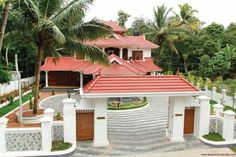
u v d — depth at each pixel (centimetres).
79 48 1902
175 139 1527
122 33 3934
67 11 1720
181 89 1498
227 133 1478
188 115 1612
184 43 4678
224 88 2692
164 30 4531
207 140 1489
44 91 3375
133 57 3794
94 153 1356
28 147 1312
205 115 1545
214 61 3675
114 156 1320
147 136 1622
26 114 1916
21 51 3881
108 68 2644
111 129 1752
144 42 3856
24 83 3494
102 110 1453
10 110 2262
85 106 1470
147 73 3719
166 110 2328
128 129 1758
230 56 3550
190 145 1469
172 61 4900
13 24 1773
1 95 2639
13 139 1298
